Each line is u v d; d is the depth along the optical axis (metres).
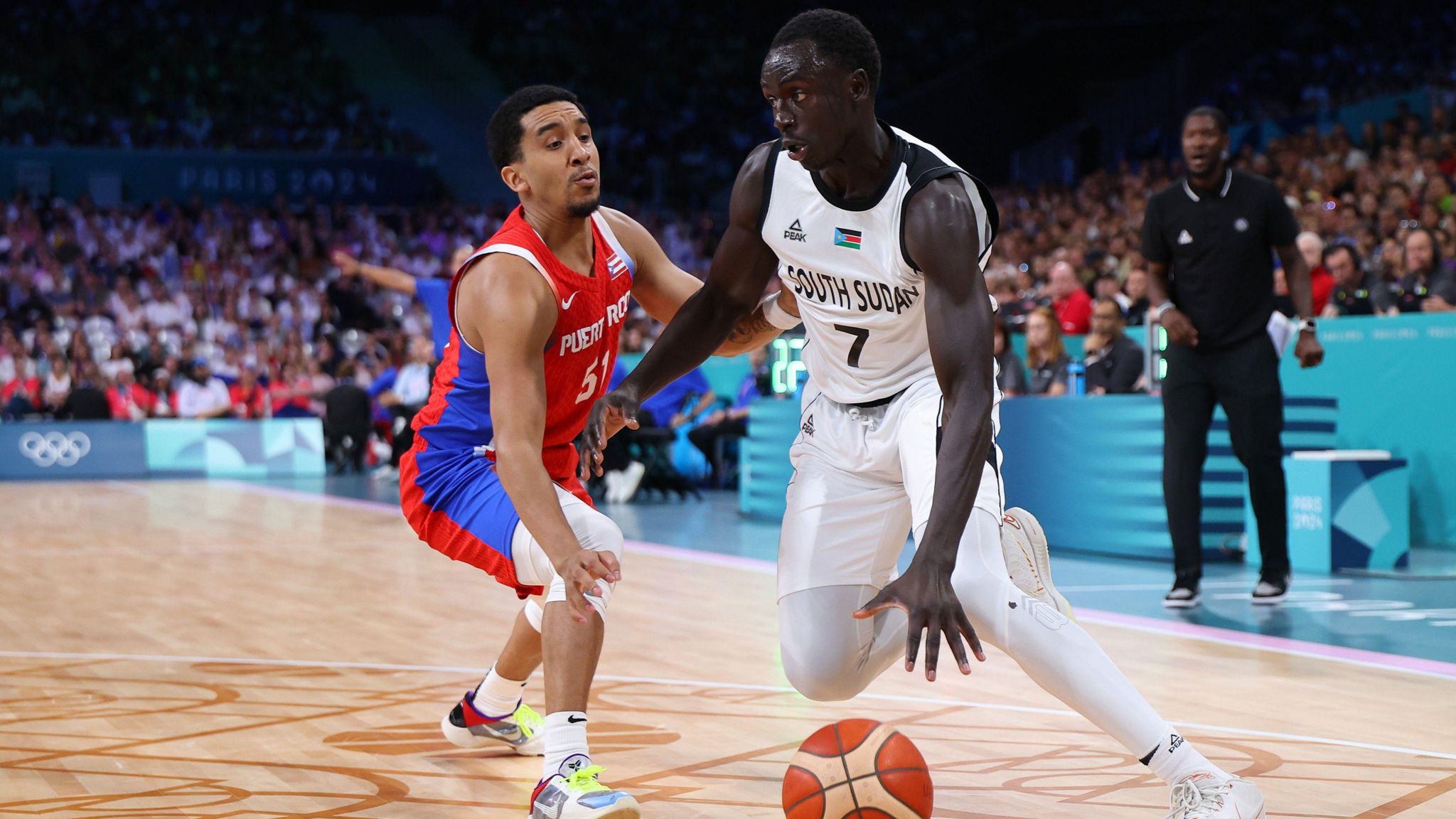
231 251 18.31
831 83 2.38
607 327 2.91
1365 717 3.43
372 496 11.69
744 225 2.73
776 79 2.40
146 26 23.12
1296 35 19.72
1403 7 18.64
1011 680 3.93
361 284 17.77
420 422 3.02
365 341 15.82
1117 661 4.18
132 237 18.25
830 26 2.39
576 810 2.49
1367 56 18.12
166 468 14.27
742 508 9.63
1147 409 6.77
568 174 2.72
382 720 3.52
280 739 3.31
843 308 2.64
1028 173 20.81
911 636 2.20
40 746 3.24
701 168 22.83
